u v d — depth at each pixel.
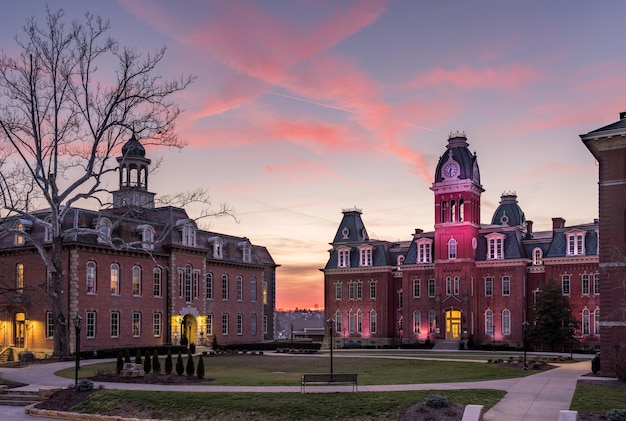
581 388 34.03
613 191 42.09
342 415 27.53
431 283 92.06
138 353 41.59
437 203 90.81
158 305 73.62
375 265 97.19
